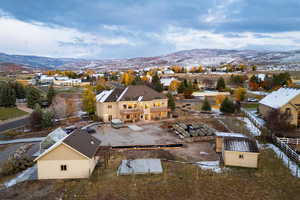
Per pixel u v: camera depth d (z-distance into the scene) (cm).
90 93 5153
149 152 2850
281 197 1789
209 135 3472
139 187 1941
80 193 1859
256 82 9869
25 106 6731
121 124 4231
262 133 3325
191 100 8088
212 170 2291
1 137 3797
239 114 5338
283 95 4338
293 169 2284
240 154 2367
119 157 2680
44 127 4275
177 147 3042
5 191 1912
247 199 1764
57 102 7388
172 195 1817
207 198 1778
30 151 3061
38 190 1925
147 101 4872
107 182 2036
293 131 3512
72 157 2128
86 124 4494
